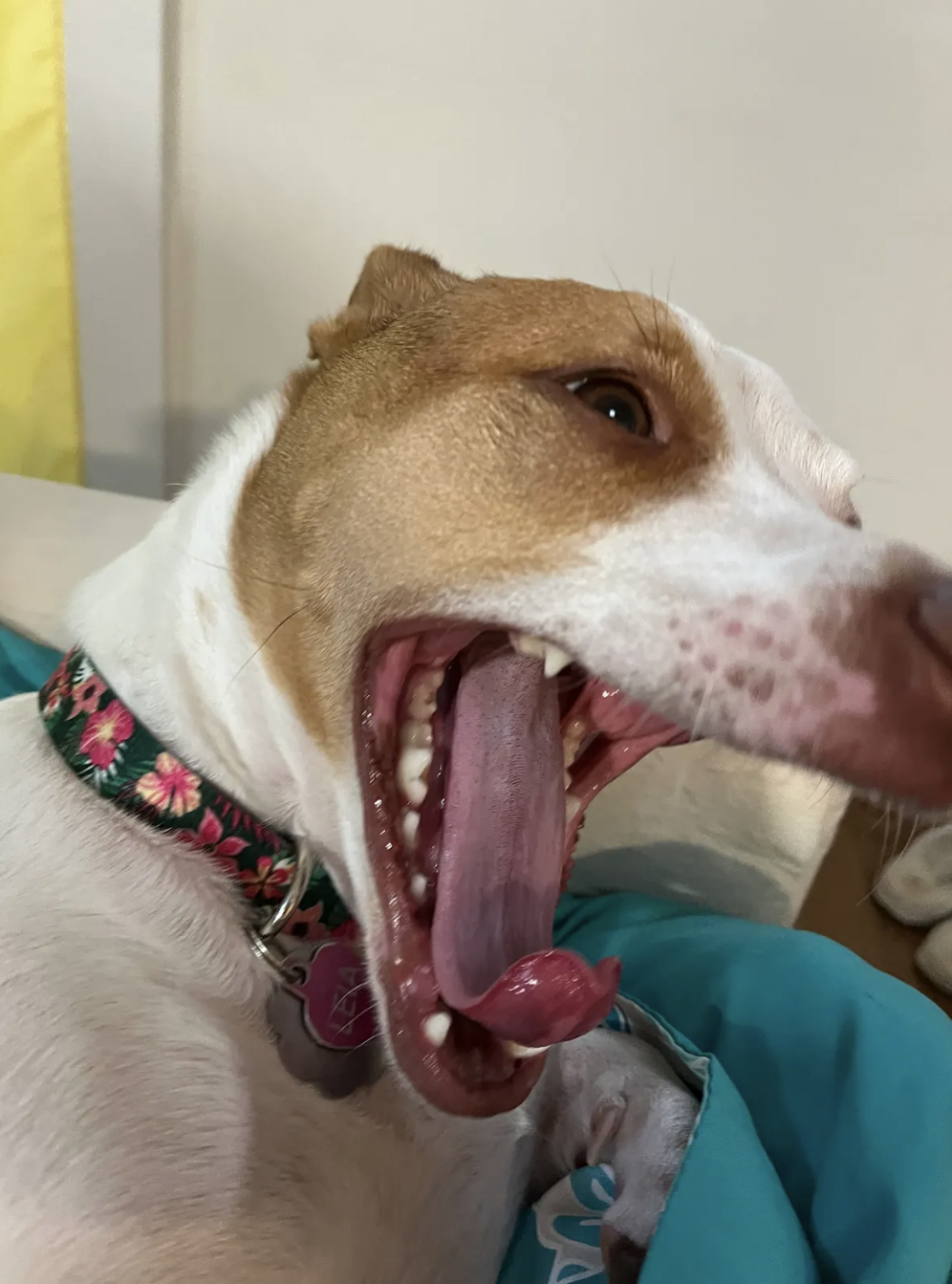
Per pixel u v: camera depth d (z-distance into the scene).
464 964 0.29
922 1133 0.36
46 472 0.72
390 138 0.59
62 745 0.33
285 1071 0.31
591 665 0.26
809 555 0.27
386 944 0.28
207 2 0.57
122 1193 0.26
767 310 0.61
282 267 0.65
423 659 0.31
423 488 0.28
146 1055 0.29
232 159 0.61
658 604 0.26
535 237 0.61
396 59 0.57
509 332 0.29
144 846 0.32
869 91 0.54
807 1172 0.38
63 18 0.57
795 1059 0.41
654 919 0.49
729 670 0.26
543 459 0.27
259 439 0.33
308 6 0.56
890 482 0.66
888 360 0.62
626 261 0.61
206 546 0.33
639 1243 0.34
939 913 0.66
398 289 0.34
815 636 0.26
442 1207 0.34
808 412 0.64
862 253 0.59
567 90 0.56
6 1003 0.28
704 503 0.28
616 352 0.29
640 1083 0.38
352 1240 0.30
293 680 0.30
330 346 0.34
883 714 0.25
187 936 0.31
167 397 0.69
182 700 0.32
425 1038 0.27
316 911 0.33
